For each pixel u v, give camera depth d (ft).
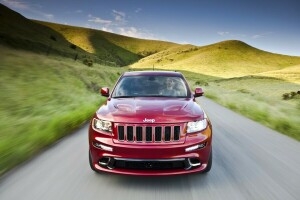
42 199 10.78
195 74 419.54
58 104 38.83
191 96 15.93
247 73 468.34
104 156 12.05
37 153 16.48
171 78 17.83
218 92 59.82
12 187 11.80
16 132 20.47
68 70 97.19
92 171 13.67
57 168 14.05
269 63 591.37
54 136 20.44
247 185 12.14
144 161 11.68
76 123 26.04
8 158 15.21
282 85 242.17
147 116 12.10
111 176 13.08
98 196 11.09
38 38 349.20
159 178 12.90
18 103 38.99
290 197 11.05
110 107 13.69
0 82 56.08
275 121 26.27
